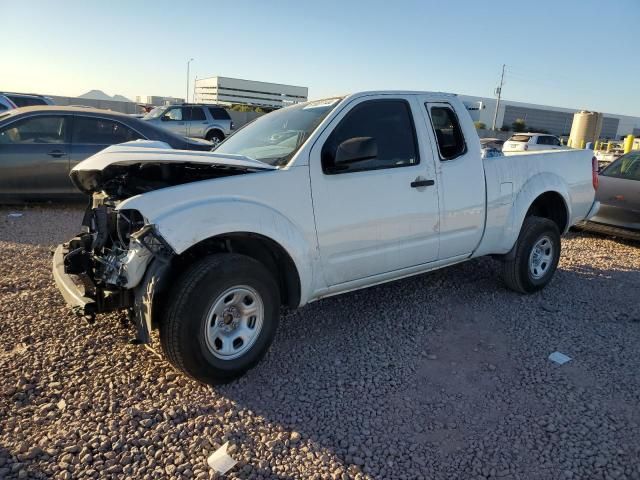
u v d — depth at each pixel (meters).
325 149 3.77
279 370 3.71
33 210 8.52
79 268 3.26
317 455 2.83
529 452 2.90
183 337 3.12
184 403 3.23
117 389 3.34
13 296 4.70
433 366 3.82
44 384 3.34
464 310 4.88
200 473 2.65
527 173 5.15
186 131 20.73
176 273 3.37
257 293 3.44
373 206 3.97
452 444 2.96
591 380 3.66
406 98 4.29
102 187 3.93
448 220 4.47
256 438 2.95
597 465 2.79
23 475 2.56
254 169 3.51
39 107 8.41
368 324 4.52
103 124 8.59
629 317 4.84
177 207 3.17
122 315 3.66
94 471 2.63
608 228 8.04
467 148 4.63
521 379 3.67
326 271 3.82
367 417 3.18
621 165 8.95
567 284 5.78
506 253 5.14
